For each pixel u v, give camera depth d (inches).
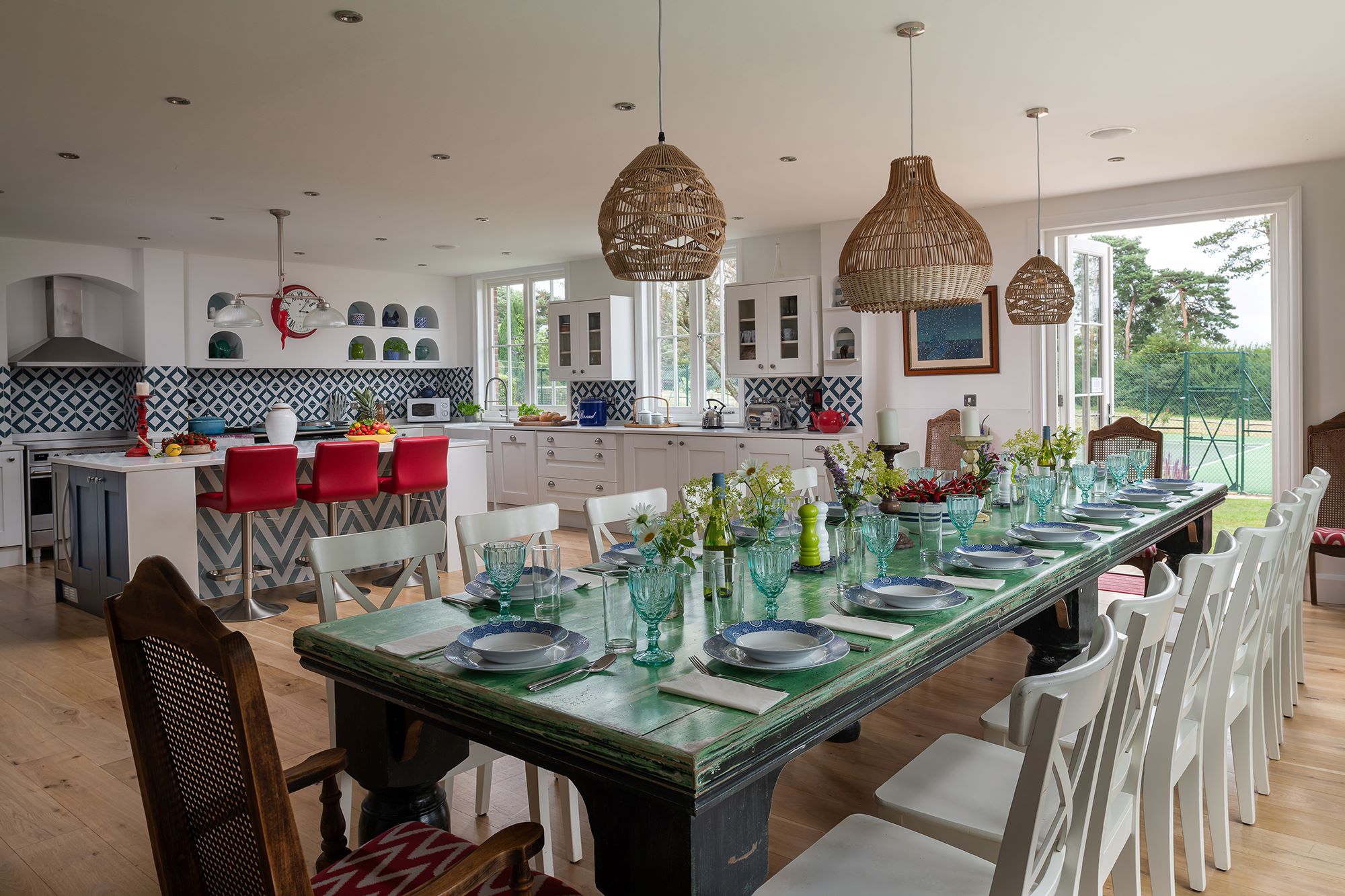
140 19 112.2
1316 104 151.5
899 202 110.5
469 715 61.4
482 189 206.5
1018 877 47.7
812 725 58.0
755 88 140.1
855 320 251.8
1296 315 193.8
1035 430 230.7
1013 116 156.7
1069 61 130.5
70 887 90.6
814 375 259.4
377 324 345.7
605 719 54.5
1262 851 94.8
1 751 124.3
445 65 128.5
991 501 137.0
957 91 143.0
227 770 44.8
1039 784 46.6
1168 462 276.1
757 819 55.7
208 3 108.0
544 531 113.7
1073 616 115.3
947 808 66.8
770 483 95.0
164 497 189.5
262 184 199.5
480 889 58.1
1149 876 90.6
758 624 69.3
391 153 175.0
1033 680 46.2
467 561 105.4
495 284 357.1
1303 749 119.3
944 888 57.6
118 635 49.2
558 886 58.1
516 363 353.7
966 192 216.7
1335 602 192.4
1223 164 191.3
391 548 96.9
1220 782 91.1
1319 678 145.4
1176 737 79.6
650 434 284.8
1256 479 399.9
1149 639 59.6
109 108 145.9
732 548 90.9
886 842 62.9
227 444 266.1
